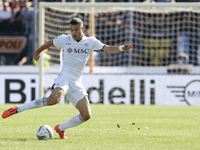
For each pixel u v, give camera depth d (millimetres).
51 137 17469
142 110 36625
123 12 58812
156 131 21375
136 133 20344
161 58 57062
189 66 50188
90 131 21000
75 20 17516
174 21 58094
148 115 31656
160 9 51781
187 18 58094
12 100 44500
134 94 44250
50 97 17234
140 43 57438
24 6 63156
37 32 62406
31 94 44312
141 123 25625
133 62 57656
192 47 57469
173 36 57719
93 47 18484
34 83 44312
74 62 18328
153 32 59656
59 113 32531
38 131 17297
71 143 16297
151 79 44219
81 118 17938
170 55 56875
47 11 54438
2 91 44562
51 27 53031
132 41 58531
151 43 57250
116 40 59750
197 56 57469
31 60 64750
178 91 44062
